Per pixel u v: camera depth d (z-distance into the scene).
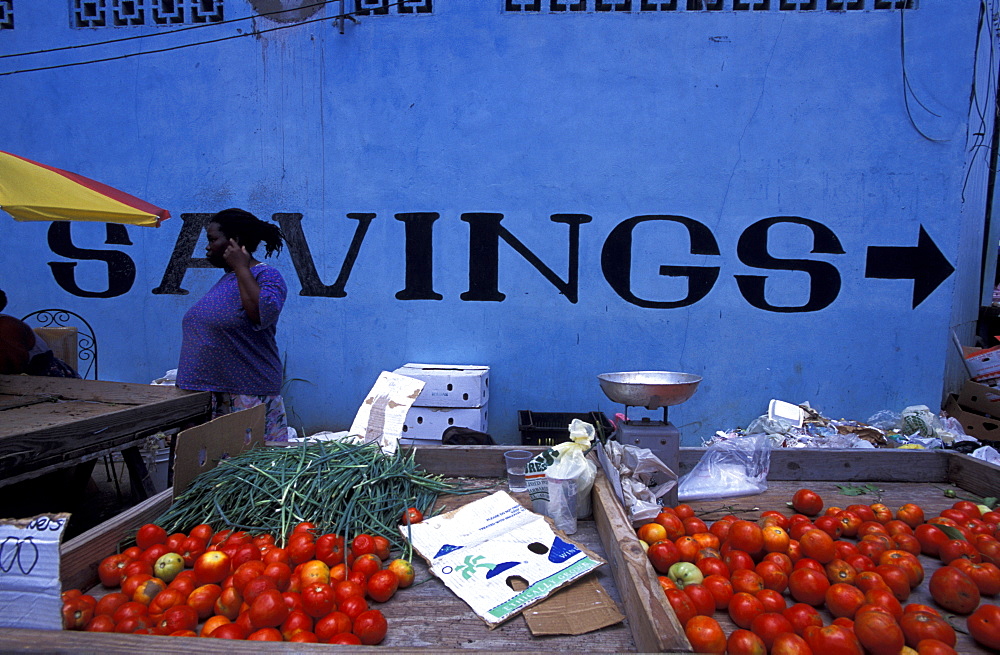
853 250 4.34
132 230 4.72
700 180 4.38
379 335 4.62
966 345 4.95
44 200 2.75
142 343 4.78
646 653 1.13
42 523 1.22
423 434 4.12
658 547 1.67
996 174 5.06
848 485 2.38
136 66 4.64
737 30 4.29
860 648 1.27
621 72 4.36
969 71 4.19
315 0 4.49
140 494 2.48
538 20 4.37
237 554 1.60
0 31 4.71
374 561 1.57
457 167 4.49
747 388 4.45
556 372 4.53
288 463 2.04
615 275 4.46
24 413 2.36
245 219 2.87
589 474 1.92
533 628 1.35
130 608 1.33
